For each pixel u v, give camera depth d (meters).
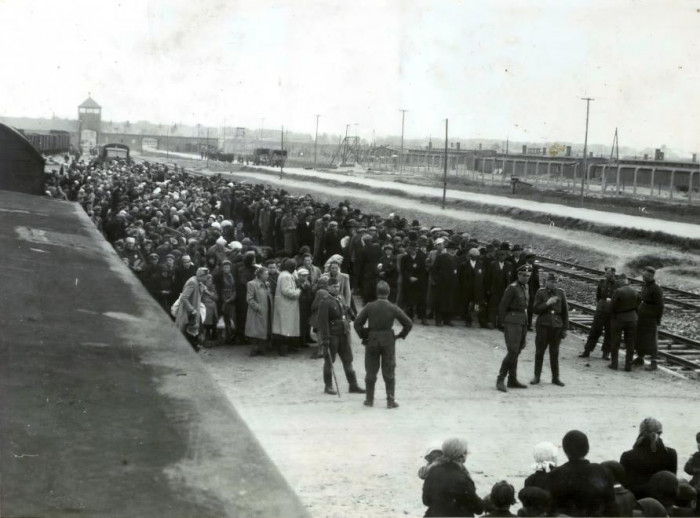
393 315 10.65
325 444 8.57
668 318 19.19
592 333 15.00
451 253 17.14
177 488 1.52
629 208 43.03
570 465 5.52
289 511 1.46
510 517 5.25
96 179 35.16
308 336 14.55
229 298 14.26
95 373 2.15
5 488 1.47
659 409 11.16
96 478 1.54
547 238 33.25
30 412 1.81
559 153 75.75
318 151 134.50
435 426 9.60
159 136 116.06
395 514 6.44
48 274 3.56
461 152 87.12
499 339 16.09
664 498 6.17
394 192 55.59
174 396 2.04
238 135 112.06
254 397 10.84
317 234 20.94
